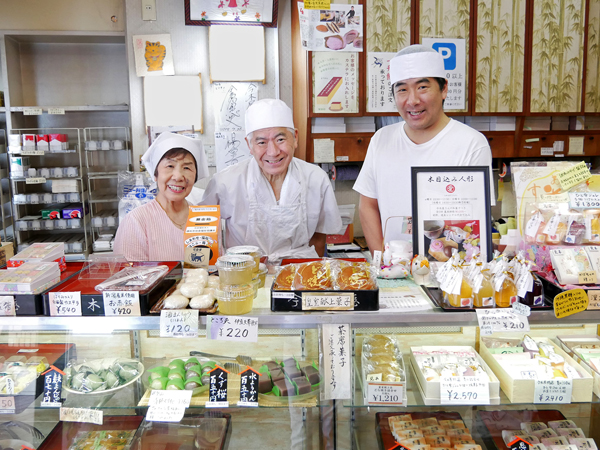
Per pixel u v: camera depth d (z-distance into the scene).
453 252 1.24
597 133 3.39
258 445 1.31
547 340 1.44
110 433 1.34
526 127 3.39
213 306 1.17
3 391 1.23
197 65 3.43
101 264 1.34
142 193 1.94
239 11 3.35
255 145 1.93
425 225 1.38
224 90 3.44
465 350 1.42
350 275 1.20
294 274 1.21
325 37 3.04
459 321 1.14
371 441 1.28
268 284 1.35
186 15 3.31
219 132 3.46
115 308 1.13
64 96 3.92
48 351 1.37
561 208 1.32
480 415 1.35
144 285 1.18
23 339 1.38
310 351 1.37
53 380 1.25
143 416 1.32
